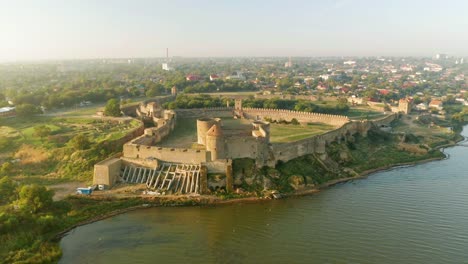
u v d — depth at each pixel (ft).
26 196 273.75
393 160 435.12
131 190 324.60
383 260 236.63
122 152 382.01
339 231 271.49
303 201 323.78
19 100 655.35
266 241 257.96
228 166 337.11
